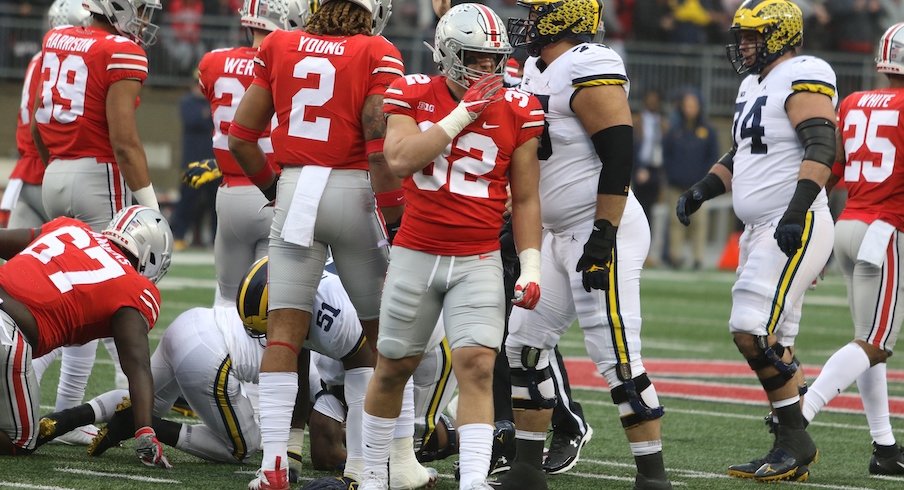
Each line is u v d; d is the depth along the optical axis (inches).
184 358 772.0
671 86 3134.8
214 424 782.5
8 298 740.7
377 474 666.2
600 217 665.0
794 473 789.2
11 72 2918.3
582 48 674.2
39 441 781.3
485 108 621.9
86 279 749.9
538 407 703.7
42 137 891.4
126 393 804.6
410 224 636.7
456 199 625.0
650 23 3127.5
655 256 2738.7
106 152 880.3
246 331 749.3
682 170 2568.9
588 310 683.4
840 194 2773.1
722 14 3225.9
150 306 763.4
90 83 862.5
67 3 1002.1
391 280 641.0
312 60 683.4
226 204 917.2
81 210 880.3
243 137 709.9
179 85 3024.1
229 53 918.4
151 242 788.0
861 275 854.5
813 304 2123.5
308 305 689.6
